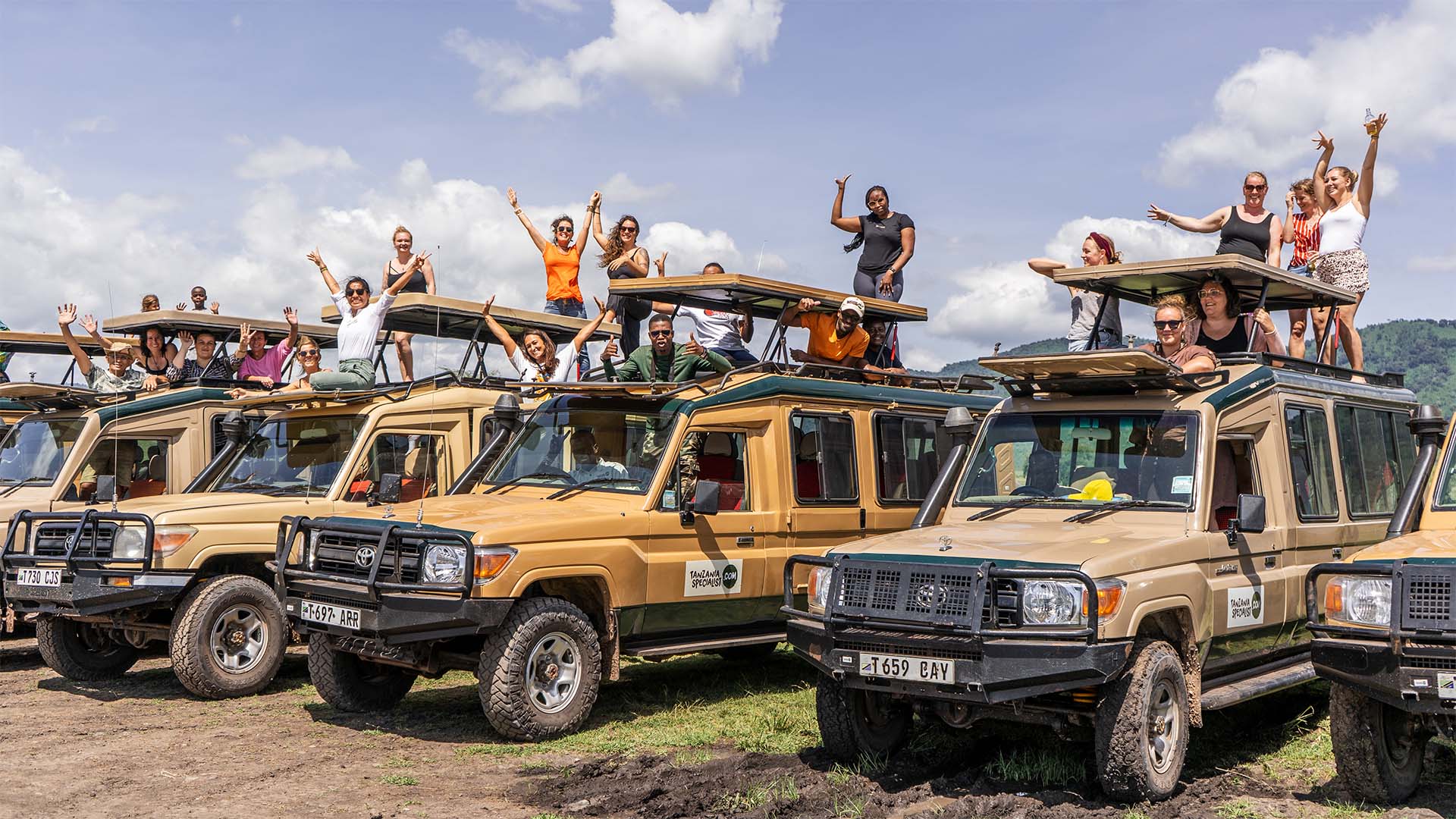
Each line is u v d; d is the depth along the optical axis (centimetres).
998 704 677
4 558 1005
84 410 1250
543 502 902
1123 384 780
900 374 1119
